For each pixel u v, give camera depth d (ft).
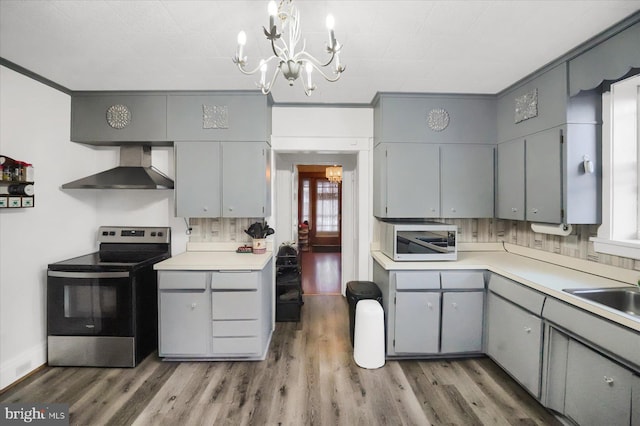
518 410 6.41
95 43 6.47
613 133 6.69
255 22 5.74
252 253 9.75
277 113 10.48
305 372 7.85
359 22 5.70
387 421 6.13
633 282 6.27
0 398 6.77
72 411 6.36
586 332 5.15
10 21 5.65
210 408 6.47
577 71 6.61
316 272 18.71
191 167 9.25
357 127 10.59
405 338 8.23
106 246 10.15
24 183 7.40
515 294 7.01
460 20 5.65
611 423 4.77
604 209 6.85
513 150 8.67
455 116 9.45
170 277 8.13
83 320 7.91
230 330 8.20
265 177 9.39
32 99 7.85
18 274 7.48
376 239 10.77
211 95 9.23
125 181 8.84
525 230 9.58
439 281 8.23
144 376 7.63
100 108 9.16
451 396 6.88
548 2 5.12
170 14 5.49
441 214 9.45
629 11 5.31
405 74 8.05
